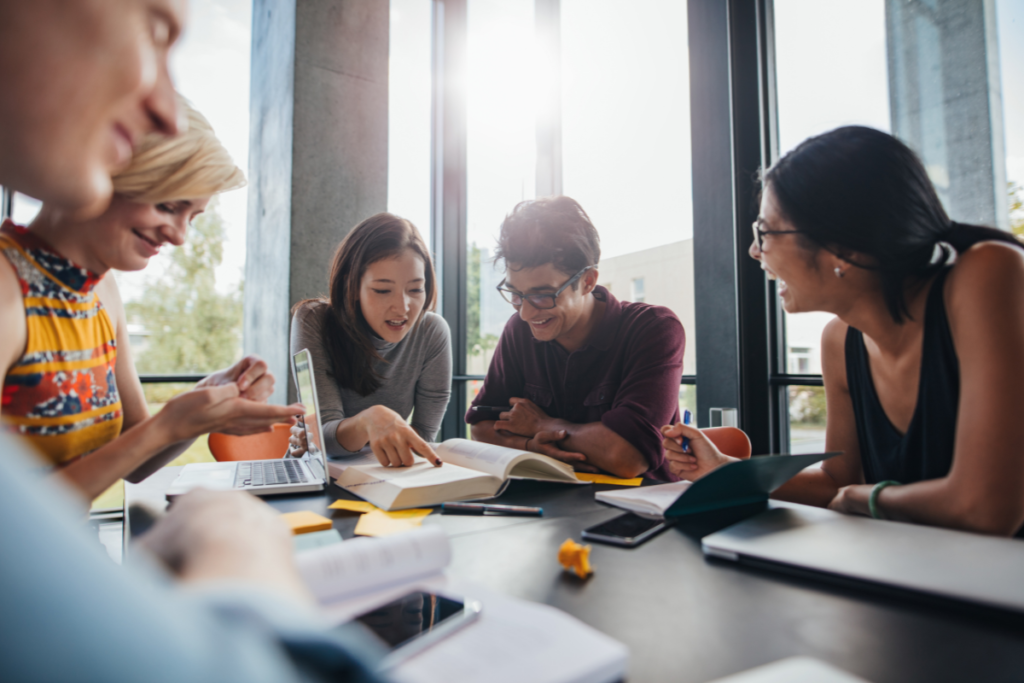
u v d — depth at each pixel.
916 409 0.81
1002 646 0.38
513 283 1.29
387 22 3.08
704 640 0.39
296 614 0.16
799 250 0.83
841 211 0.77
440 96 3.46
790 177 0.82
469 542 0.63
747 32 1.97
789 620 0.42
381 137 3.04
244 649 0.13
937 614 0.43
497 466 0.94
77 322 0.80
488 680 0.30
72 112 0.32
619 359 1.35
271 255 2.98
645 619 0.43
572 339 1.40
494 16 3.21
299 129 2.79
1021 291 0.69
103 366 0.86
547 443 1.24
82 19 0.31
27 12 0.30
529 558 0.57
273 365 2.89
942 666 0.36
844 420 1.00
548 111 2.87
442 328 1.69
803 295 0.87
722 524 0.69
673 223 2.27
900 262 0.78
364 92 2.99
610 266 2.56
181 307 4.38
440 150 3.46
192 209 0.79
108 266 0.80
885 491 0.74
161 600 0.13
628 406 1.20
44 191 0.34
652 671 0.35
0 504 0.11
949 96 1.50
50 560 0.11
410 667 0.31
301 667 0.14
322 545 0.59
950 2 1.49
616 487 0.96
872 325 0.86
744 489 0.73
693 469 0.95
